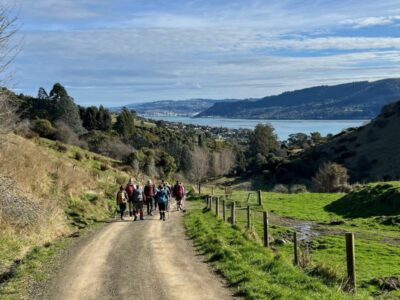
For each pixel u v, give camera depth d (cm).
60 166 3153
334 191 5647
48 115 9612
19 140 3144
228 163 11794
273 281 1179
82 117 11975
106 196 3409
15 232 1772
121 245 1783
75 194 2916
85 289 1157
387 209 3155
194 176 10919
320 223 2975
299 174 9769
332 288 1120
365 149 9662
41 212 2061
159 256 1559
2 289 1162
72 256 1573
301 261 1480
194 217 2720
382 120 10444
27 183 2427
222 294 1095
